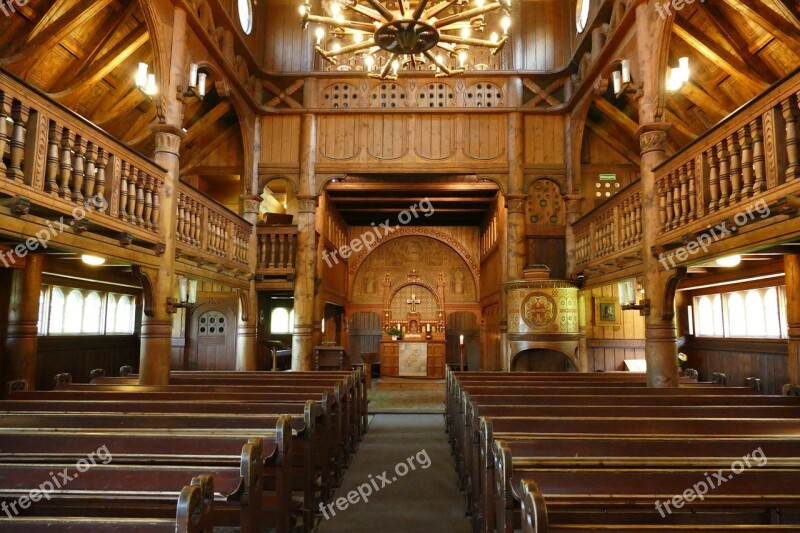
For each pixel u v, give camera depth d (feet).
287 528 12.98
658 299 23.36
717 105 31.32
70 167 17.30
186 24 27.09
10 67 23.43
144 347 23.61
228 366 43.39
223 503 13.37
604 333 40.16
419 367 54.70
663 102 24.20
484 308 53.78
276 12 40.11
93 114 30.60
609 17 31.14
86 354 35.42
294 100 39.55
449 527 15.60
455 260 58.95
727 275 30.73
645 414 14.89
